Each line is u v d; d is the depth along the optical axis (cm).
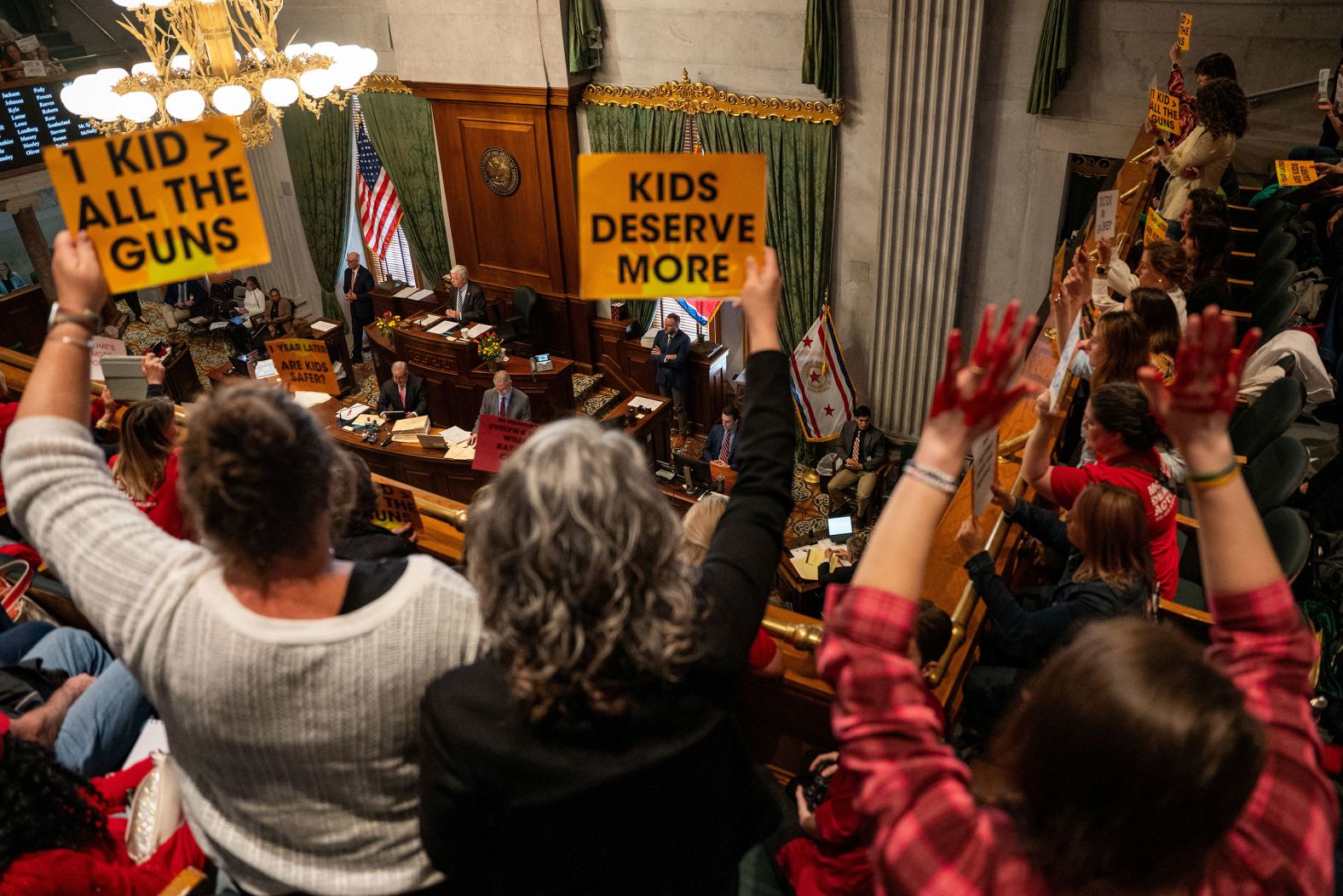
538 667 95
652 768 99
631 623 94
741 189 142
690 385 1192
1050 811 74
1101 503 235
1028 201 922
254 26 1226
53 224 1730
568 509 92
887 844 82
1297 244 562
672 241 144
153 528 115
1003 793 83
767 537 115
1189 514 375
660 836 105
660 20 1015
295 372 742
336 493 112
